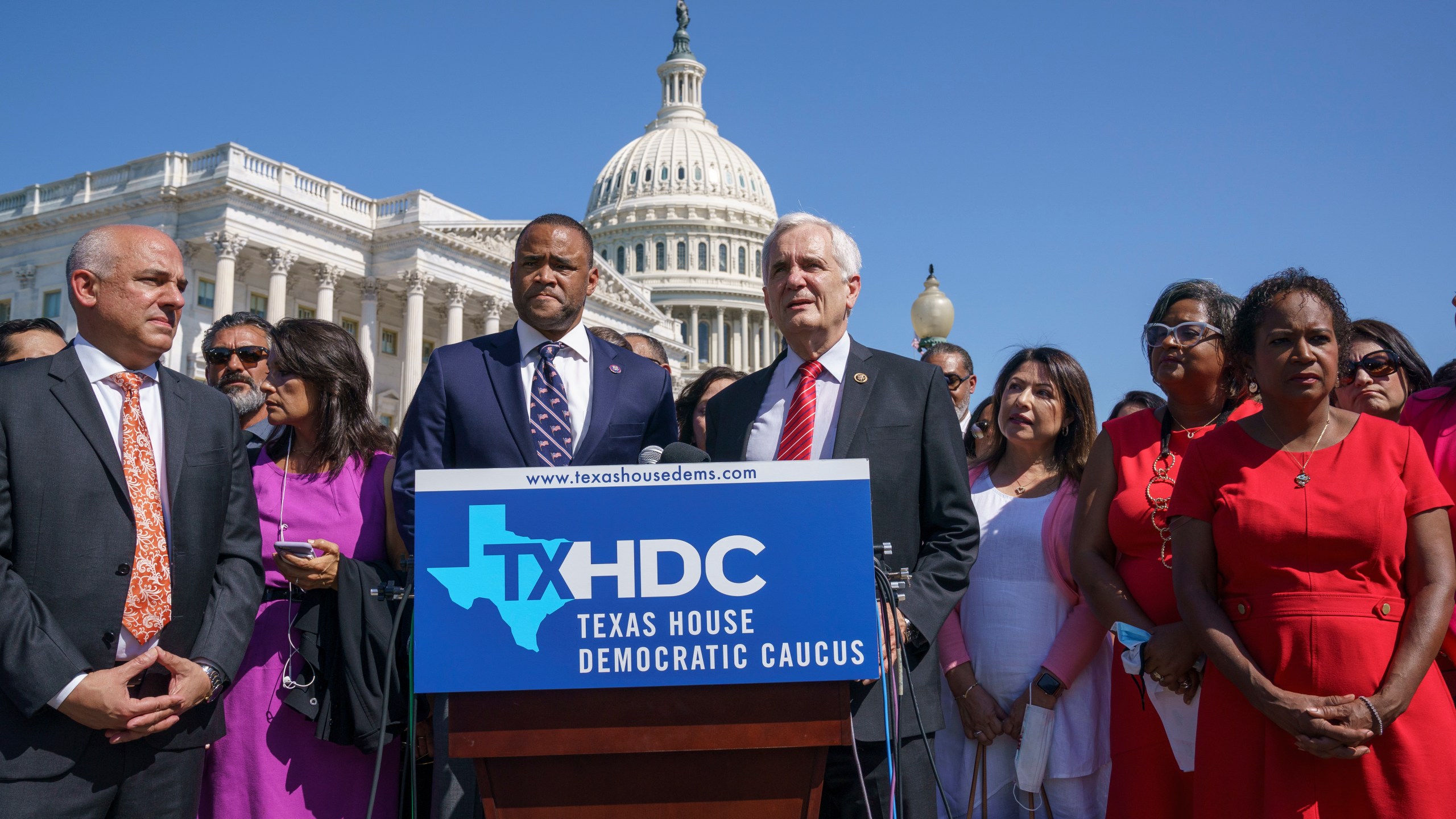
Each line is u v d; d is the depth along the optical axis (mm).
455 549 2986
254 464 5215
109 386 4219
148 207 50562
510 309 62375
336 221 54188
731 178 118625
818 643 2998
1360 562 3797
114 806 3959
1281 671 3787
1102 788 5047
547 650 2955
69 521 3920
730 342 114812
